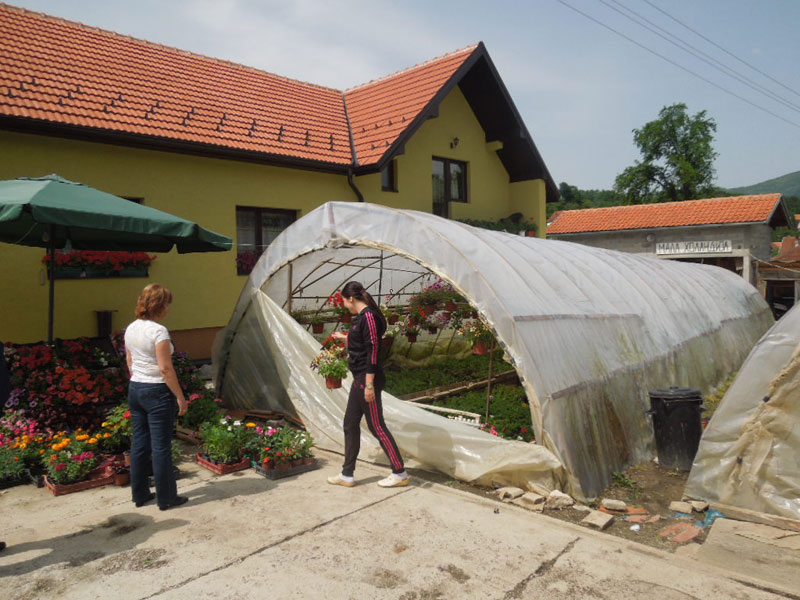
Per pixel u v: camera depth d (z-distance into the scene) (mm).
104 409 6535
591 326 6688
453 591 3391
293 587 3422
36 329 8922
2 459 5219
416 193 14570
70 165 9266
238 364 8102
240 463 5676
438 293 9219
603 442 5805
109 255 9367
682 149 49938
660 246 25766
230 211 11305
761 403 4922
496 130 16188
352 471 5195
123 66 11453
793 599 3332
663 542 4270
